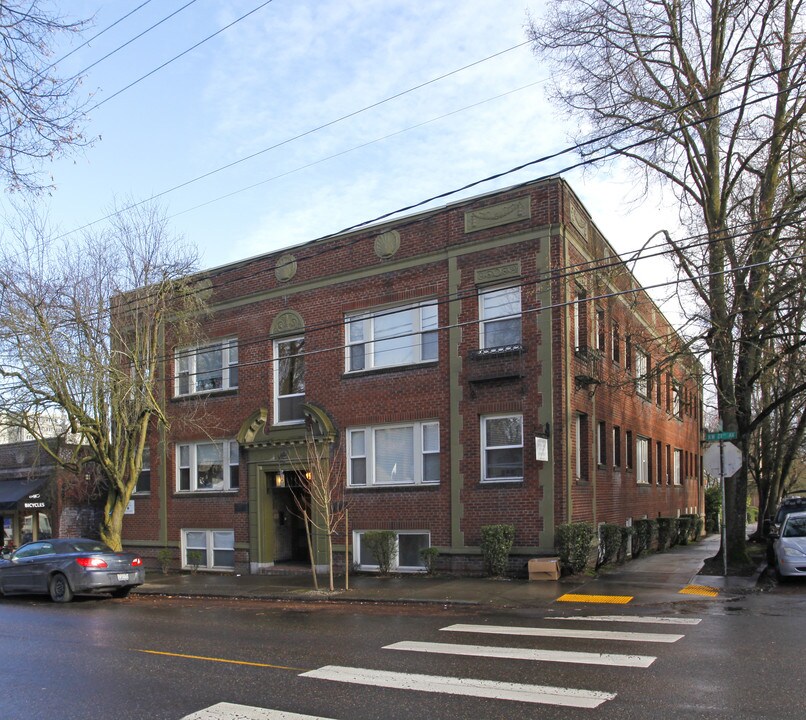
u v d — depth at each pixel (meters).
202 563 22.84
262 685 7.58
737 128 17.56
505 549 16.59
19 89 8.53
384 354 19.58
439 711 6.51
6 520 29.77
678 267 17.92
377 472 19.36
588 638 9.77
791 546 15.51
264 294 21.91
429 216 18.94
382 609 13.59
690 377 18.31
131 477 21.75
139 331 21.36
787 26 17.48
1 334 18.97
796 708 6.38
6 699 7.39
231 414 22.45
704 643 9.23
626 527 19.88
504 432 17.55
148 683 7.84
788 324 17.00
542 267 17.19
